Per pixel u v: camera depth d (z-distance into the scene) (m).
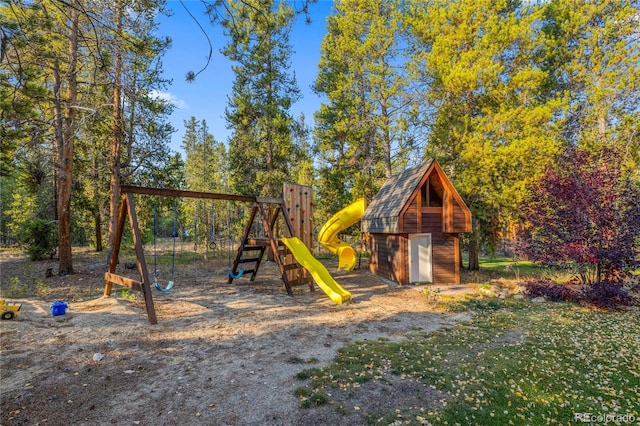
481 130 15.21
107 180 19.42
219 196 10.59
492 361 5.61
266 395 4.45
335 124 22.73
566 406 4.22
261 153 22.20
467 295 11.02
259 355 5.84
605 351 6.05
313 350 6.10
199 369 5.25
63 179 13.58
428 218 13.22
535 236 10.70
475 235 15.70
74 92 12.30
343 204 22.14
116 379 4.86
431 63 16.52
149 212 24.11
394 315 8.59
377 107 21.25
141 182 18.50
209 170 37.00
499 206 14.69
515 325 7.69
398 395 4.48
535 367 5.37
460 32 15.70
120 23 6.84
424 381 4.88
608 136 16.25
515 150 13.80
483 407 4.19
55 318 7.56
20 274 14.04
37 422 3.78
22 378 4.82
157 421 3.84
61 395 4.38
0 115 7.08
